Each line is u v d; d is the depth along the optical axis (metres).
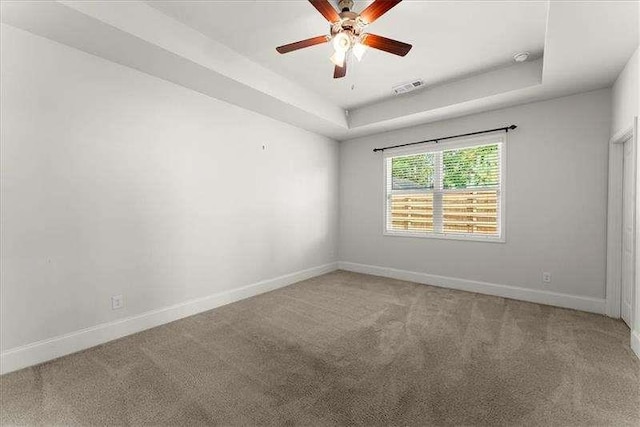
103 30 2.10
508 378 1.92
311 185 4.76
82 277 2.38
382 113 4.20
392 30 2.52
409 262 4.55
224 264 3.48
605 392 1.76
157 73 2.76
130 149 2.66
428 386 1.83
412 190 4.56
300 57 3.01
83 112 2.38
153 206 2.84
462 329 2.71
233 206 3.58
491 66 3.18
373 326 2.79
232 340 2.50
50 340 2.21
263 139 3.94
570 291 3.29
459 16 2.34
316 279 4.62
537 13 2.29
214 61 2.71
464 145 4.00
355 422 1.53
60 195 2.27
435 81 3.55
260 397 1.73
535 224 3.50
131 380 1.91
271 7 2.26
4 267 2.03
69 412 1.61
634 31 2.08
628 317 2.75
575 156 3.25
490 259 3.83
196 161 3.19
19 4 1.81
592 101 3.16
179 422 1.53
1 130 2.01
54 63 2.23
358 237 5.13
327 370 2.02
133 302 2.69
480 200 3.94
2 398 1.73
